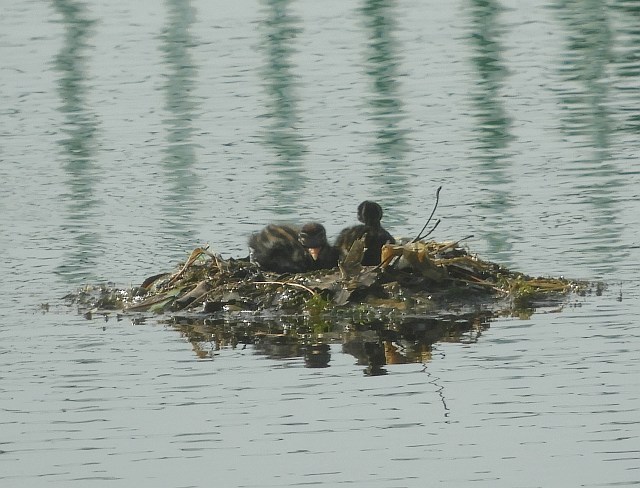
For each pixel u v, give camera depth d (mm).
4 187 20828
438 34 30906
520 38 30328
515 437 11164
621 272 15906
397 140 22750
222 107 25188
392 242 15742
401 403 11930
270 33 31188
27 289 16047
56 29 32031
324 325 14227
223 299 14844
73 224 18859
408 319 14289
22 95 26531
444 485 10383
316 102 25344
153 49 29891
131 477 10586
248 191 20125
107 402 12125
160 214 19172
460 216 18531
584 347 13211
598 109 24391
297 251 15664
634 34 30281
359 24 31969
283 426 11492
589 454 10836
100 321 14664
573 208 18734
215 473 10617
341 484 10414
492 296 14906
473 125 23531
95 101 25938
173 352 13469
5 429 11578
